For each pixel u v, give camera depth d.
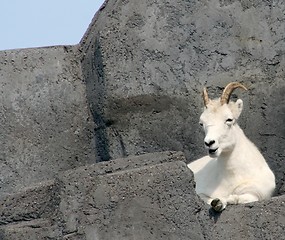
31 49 47.88
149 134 45.66
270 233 37.16
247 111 46.22
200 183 41.78
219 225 37.31
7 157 47.00
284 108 46.31
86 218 37.25
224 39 46.44
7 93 47.34
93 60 46.75
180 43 46.22
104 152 46.31
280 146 46.22
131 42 46.00
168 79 45.97
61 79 47.59
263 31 46.66
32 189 39.97
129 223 37.09
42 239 38.28
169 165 37.50
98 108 46.34
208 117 40.97
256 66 46.44
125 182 37.38
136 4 46.31
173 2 46.44
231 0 46.69
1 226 39.44
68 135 47.22
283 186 45.75
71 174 37.75
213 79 46.12
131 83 45.78
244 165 41.34
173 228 37.03
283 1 46.81
